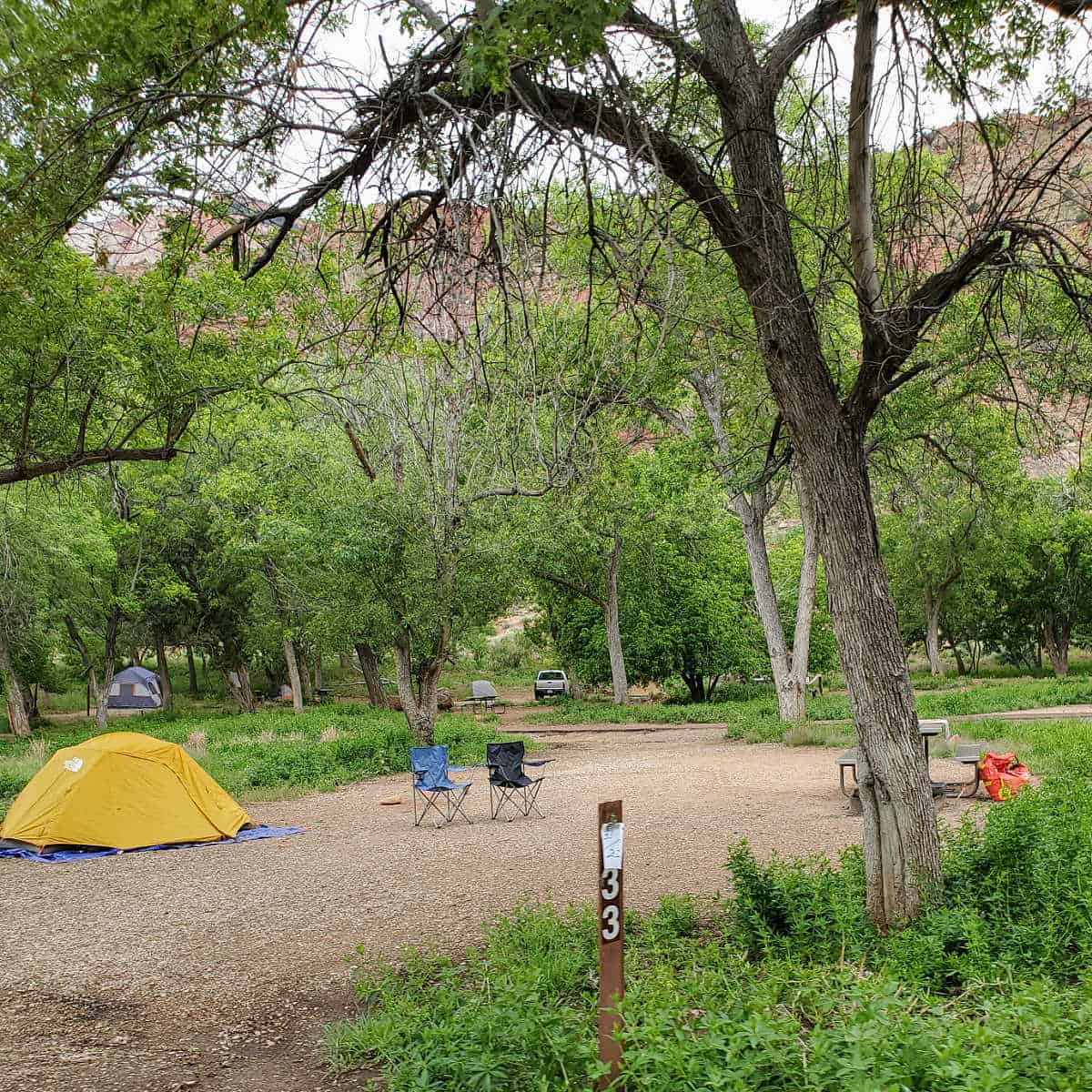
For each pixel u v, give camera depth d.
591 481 18.20
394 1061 5.02
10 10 4.75
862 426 6.94
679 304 6.82
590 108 5.88
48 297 10.62
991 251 6.34
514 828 13.16
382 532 21.28
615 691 39.06
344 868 11.09
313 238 6.54
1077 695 33.09
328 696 52.00
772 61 6.85
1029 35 6.38
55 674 45.47
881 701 6.66
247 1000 6.71
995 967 5.20
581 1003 5.61
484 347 6.12
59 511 28.95
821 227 6.97
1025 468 23.56
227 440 30.12
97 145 5.81
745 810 13.39
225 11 5.07
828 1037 3.43
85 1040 6.04
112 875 11.29
